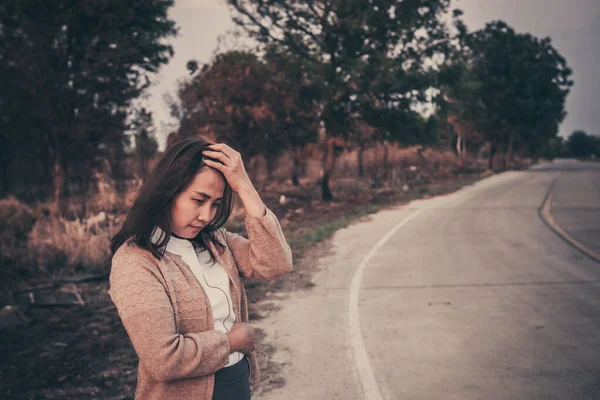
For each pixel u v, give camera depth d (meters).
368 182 34.00
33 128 19.97
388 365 4.72
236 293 1.86
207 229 1.90
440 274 8.33
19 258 9.39
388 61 21.55
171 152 1.66
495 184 32.34
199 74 22.69
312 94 21.89
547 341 5.23
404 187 28.14
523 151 75.56
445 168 49.22
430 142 24.16
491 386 4.23
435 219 15.52
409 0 21.55
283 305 6.79
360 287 7.63
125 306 1.55
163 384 1.64
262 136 23.86
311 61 23.23
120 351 5.33
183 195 1.66
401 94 22.00
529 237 11.88
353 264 9.33
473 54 54.00
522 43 55.41
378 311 6.41
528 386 4.21
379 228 13.97
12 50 17.08
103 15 17.45
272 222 1.87
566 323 5.77
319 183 33.84
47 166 25.03
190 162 1.63
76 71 17.98
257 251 1.88
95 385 4.50
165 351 1.51
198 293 1.69
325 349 5.16
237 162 1.75
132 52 17.59
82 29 17.86
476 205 19.58
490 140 55.88
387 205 20.66
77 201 16.78
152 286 1.58
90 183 17.19
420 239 11.89
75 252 9.55
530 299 6.78
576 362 4.68
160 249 1.68
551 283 7.58
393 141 24.28
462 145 57.88
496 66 53.94
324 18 22.12
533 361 4.73
